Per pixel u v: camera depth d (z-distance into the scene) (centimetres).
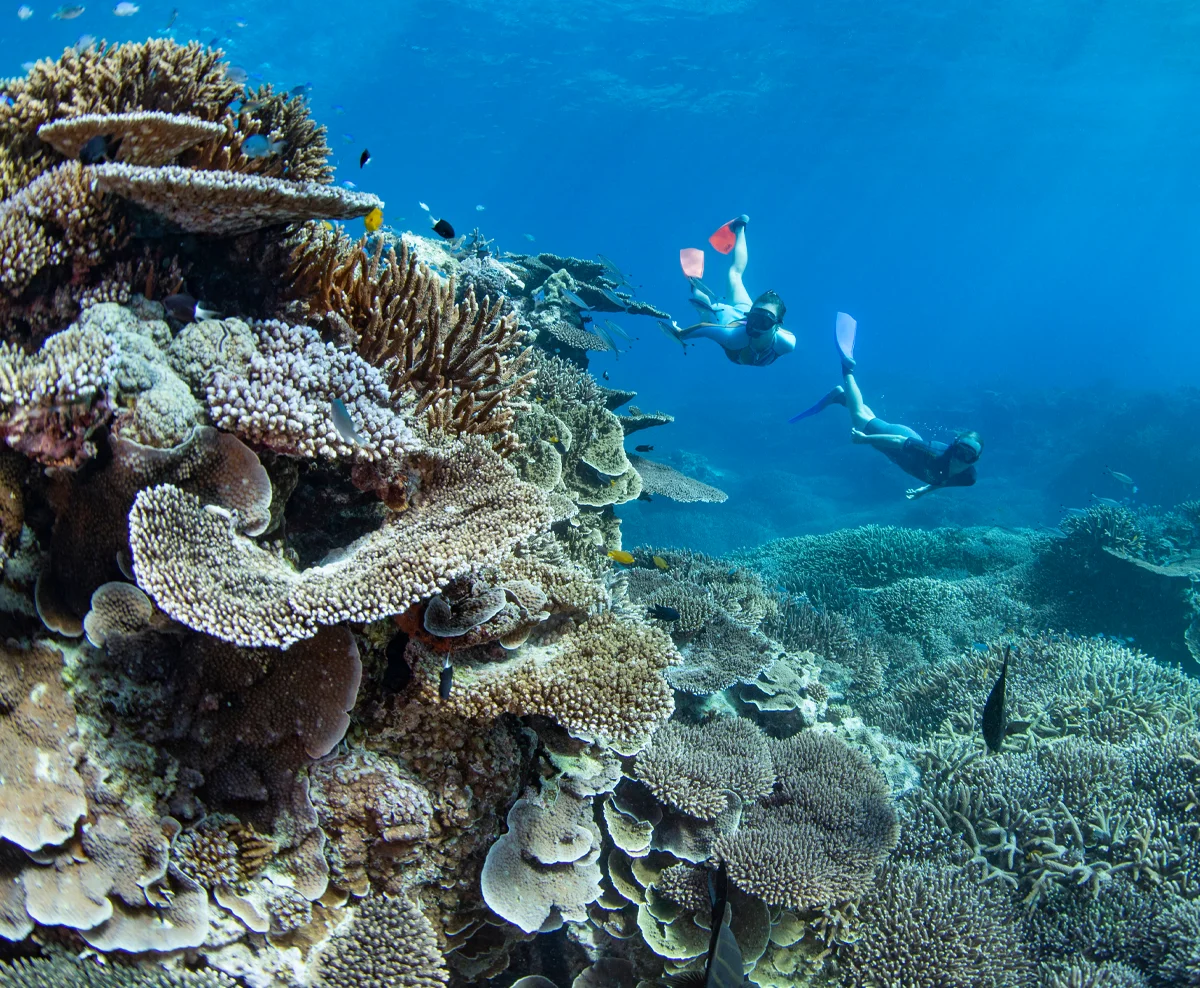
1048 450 3916
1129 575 1171
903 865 499
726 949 286
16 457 230
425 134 8706
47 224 238
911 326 13850
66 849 227
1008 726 722
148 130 243
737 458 4516
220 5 4700
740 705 579
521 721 319
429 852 285
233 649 243
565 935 401
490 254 919
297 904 253
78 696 234
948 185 9725
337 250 329
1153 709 731
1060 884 536
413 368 317
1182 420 3444
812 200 12200
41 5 4584
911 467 1214
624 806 408
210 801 246
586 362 980
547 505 274
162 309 256
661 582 691
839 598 1261
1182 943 486
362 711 274
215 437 232
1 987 215
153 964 236
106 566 237
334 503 279
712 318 1098
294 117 377
